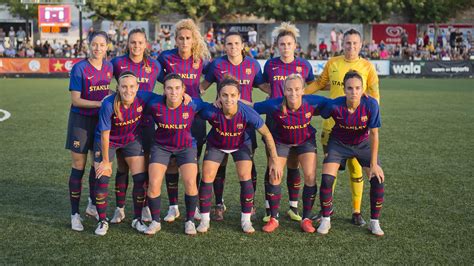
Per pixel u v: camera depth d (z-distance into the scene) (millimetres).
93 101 5016
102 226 4824
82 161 5090
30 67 23641
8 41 29250
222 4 30359
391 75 25156
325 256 4328
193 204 4848
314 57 27516
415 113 12766
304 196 4984
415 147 8734
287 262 4199
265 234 4867
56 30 30594
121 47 26219
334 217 5367
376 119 4797
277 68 5586
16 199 5840
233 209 5652
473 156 8070
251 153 5066
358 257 4312
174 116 4758
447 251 4449
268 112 5012
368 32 31594
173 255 4328
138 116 4848
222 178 5328
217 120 4809
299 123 4930
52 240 4645
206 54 5605
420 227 5039
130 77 4621
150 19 30359
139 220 4961
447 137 9648
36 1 25484
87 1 29156
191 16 30328
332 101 4926
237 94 4691
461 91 18281
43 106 13578
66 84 20312
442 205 5711
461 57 29422
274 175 4934
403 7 30641
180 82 4668
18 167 7262
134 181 4930
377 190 4812
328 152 5027
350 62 5398
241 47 5512
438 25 31672
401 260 4254
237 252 4406
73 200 4988
